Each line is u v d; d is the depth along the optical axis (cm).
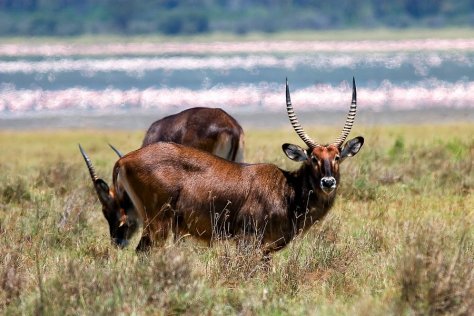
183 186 3984
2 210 5556
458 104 16775
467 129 10881
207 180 4000
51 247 4553
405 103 17088
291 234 4062
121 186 4138
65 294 3434
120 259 4081
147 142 5347
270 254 4069
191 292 3462
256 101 18188
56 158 8519
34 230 4734
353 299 3606
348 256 4038
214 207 3991
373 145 7519
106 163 7619
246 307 3472
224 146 5325
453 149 7381
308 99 18400
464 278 3434
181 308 3400
